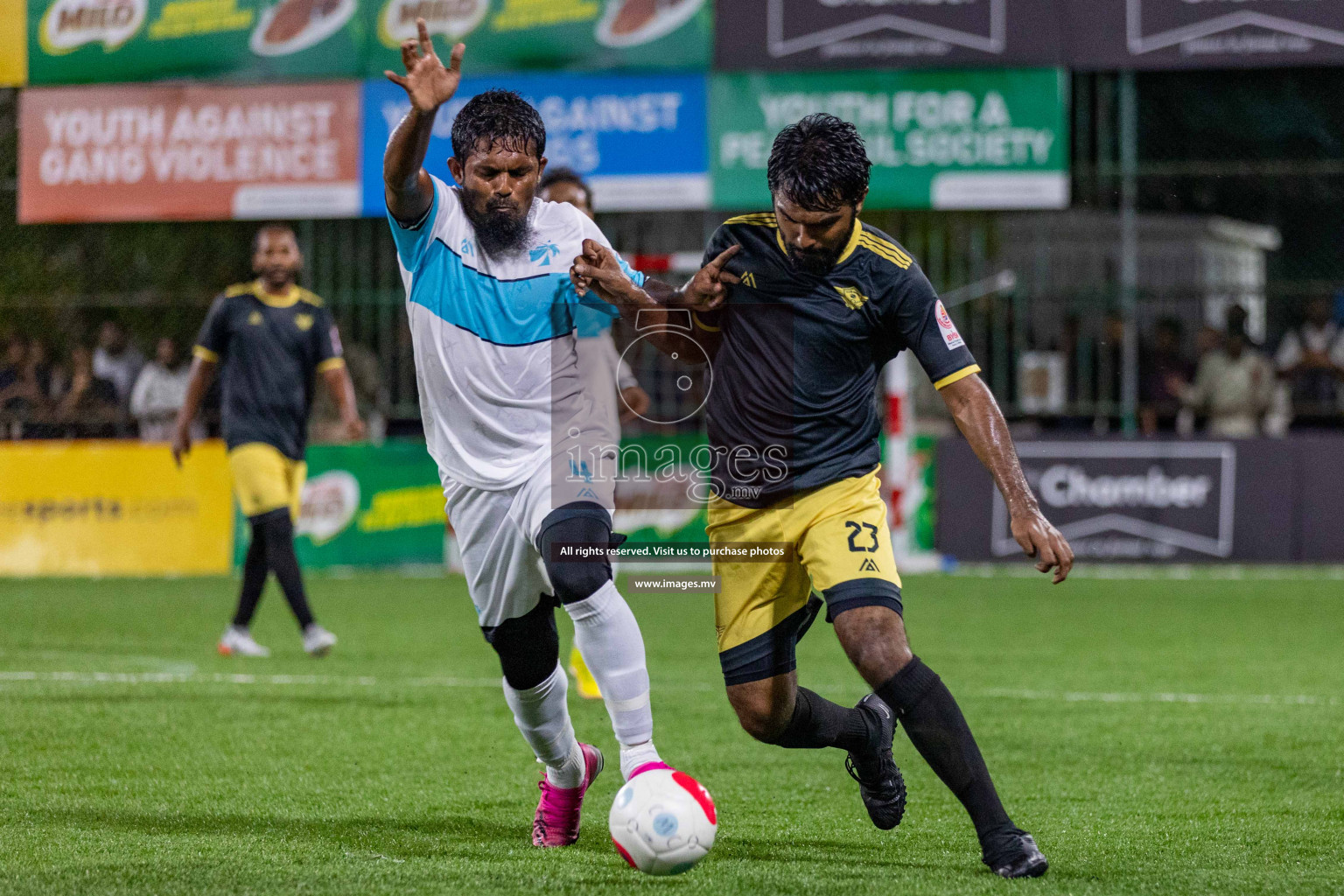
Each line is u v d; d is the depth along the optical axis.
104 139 38.00
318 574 35.84
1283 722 16.41
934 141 35.47
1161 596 30.44
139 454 36.00
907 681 9.43
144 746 14.47
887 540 9.91
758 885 9.27
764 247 9.97
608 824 11.38
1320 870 9.80
